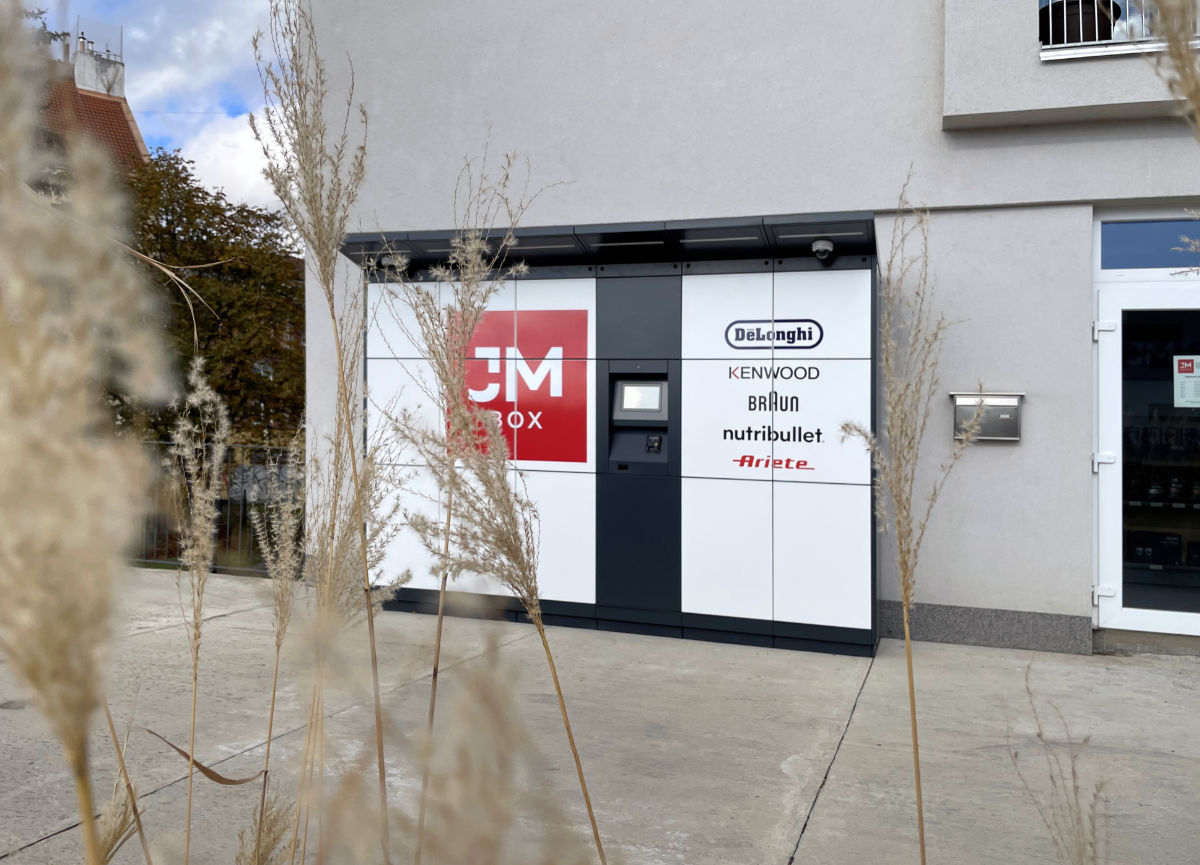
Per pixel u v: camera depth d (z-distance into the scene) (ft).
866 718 15.37
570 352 21.79
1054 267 20.31
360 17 26.04
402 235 21.27
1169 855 10.36
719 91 22.88
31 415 1.03
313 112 5.06
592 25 23.93
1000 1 19.66
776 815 11.43
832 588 19.70
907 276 21.07
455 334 5.56
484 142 24.97
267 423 46.91
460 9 25.08
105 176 1.10
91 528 1.06
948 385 20.84
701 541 20.72
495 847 1.92
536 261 21.93
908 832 10.98
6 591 1.04
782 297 20.25
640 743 13.96
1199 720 15.40
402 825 2.00
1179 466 19.74
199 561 4.31
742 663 18.80
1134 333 20.15
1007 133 20.53
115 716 10.43
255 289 47.34
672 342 21.03
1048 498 20.20
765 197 22.50
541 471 21.95
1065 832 7.88
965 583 20.71
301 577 4.75
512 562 4.23
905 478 5.18
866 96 21.62
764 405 20.31
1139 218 20.18
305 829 3.35
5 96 1.03
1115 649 20.12
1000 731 14.79
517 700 2.02
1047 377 20.30
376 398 22.36
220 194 46.80
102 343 1.07
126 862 9.17
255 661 17.88
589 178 24.04
